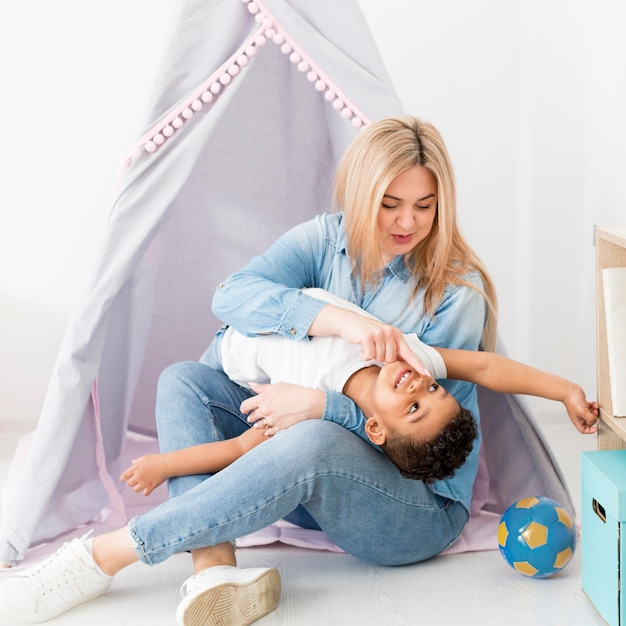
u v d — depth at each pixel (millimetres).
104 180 2695
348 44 1829
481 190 2729
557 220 2658
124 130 2680
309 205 2252
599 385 1620
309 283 1784
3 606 1536
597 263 1609
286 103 2141
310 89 2121
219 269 2262
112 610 1576
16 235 2703
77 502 1918
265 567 1639
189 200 2197
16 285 2721
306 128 2168
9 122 2658
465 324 1679
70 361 1791
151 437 2338
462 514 1716
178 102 1810
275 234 2260
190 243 2227
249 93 2117
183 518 1481
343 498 1536
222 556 1550
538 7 2572
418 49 2664
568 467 2250
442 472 1545
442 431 1525
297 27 1808
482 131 2701
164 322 2271
